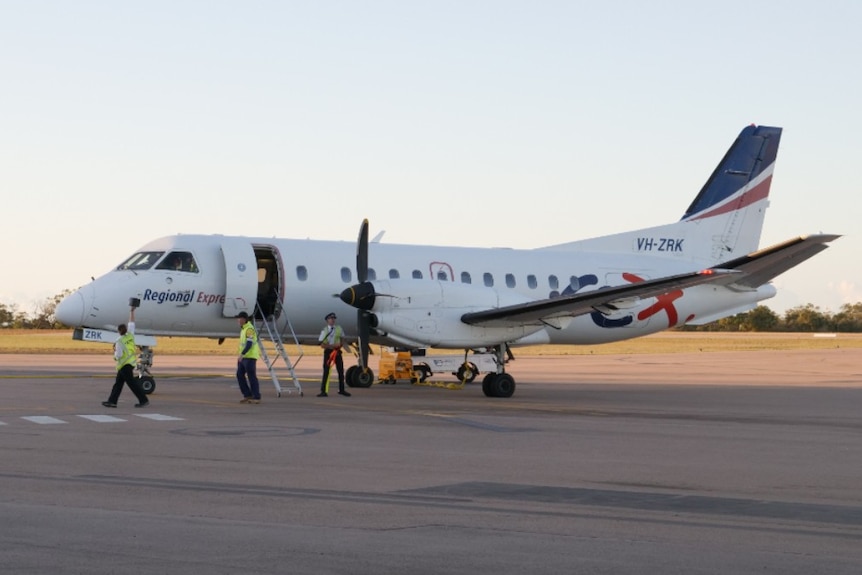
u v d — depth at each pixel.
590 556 7.47
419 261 26.80
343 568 7.07
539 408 21.00
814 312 155.00
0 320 131.62
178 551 7.49
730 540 8.04
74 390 24.30
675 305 29.05
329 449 13.42
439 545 7.78
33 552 7.43
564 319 24.42
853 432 16.86
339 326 24.86
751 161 30.52
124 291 24.08
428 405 21.25
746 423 18.31
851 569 7.15
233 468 11.58
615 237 29.58
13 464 11.71
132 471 11.27
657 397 25.39
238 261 24.78
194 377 31.36
